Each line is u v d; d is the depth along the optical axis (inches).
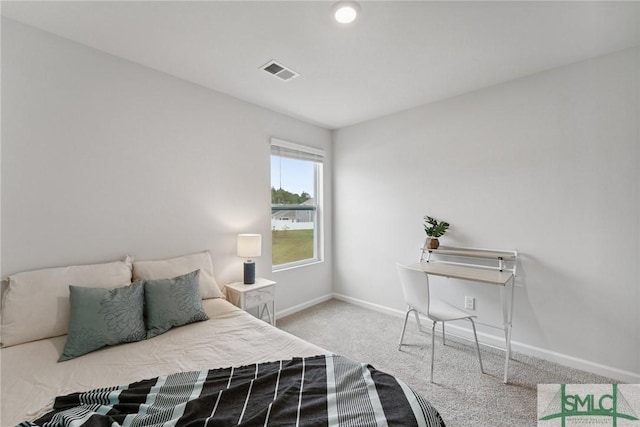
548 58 80.9
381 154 130.6
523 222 92.1
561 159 85.2
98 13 62.0
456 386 76.1
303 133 135.9
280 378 46.9
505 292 90.6
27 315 58.9
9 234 62.6
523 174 91.9
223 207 104.0
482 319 100.8
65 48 70.4
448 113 108.7
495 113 97.4
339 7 60.7
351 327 114.9
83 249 72.6
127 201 80.5
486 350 95.4
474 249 102.4
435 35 70.7
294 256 137.6
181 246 92.4
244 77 92.2
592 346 81.2
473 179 102.7
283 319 123.6
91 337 57.6
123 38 71.2
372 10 61.8
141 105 83.5
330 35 70.7
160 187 87.4
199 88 97.0
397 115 124.3
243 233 110.6
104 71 76.5
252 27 67.5
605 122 78.4
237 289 96.0
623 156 76.1
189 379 47.3
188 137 94.2
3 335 56.9
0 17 62.2
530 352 90.9
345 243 146.7
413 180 119.6
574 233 83.4
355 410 38.7
